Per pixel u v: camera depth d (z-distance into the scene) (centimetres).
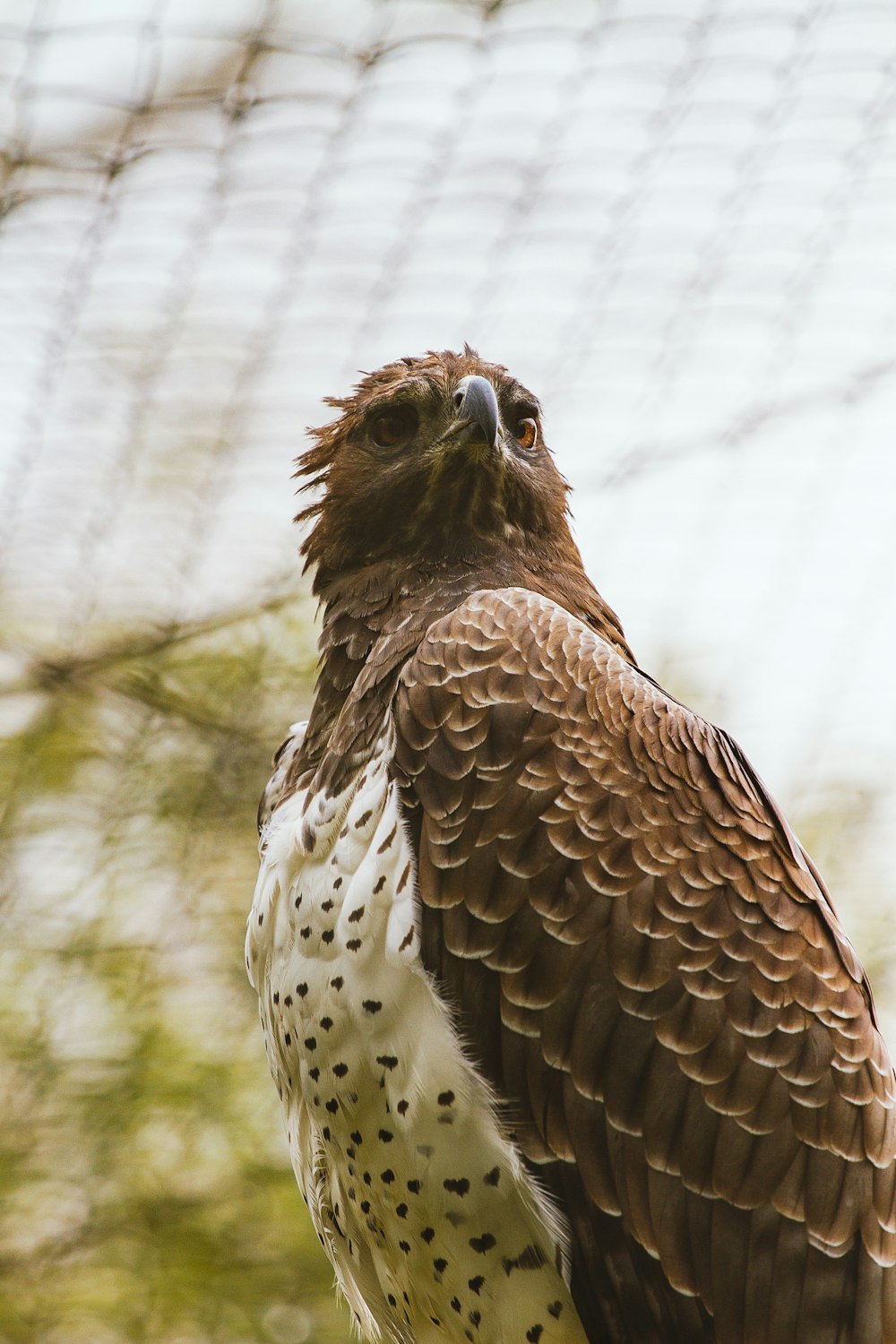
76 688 1421
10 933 1363
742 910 820
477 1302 827
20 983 1348
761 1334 782
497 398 1068
